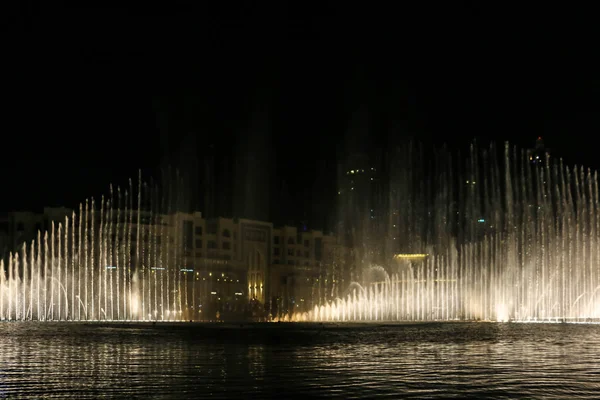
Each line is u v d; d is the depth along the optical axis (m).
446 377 17.66
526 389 15.60
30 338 33.75
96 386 16.16
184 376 17.92
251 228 113.38
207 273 104.19
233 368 19.75
